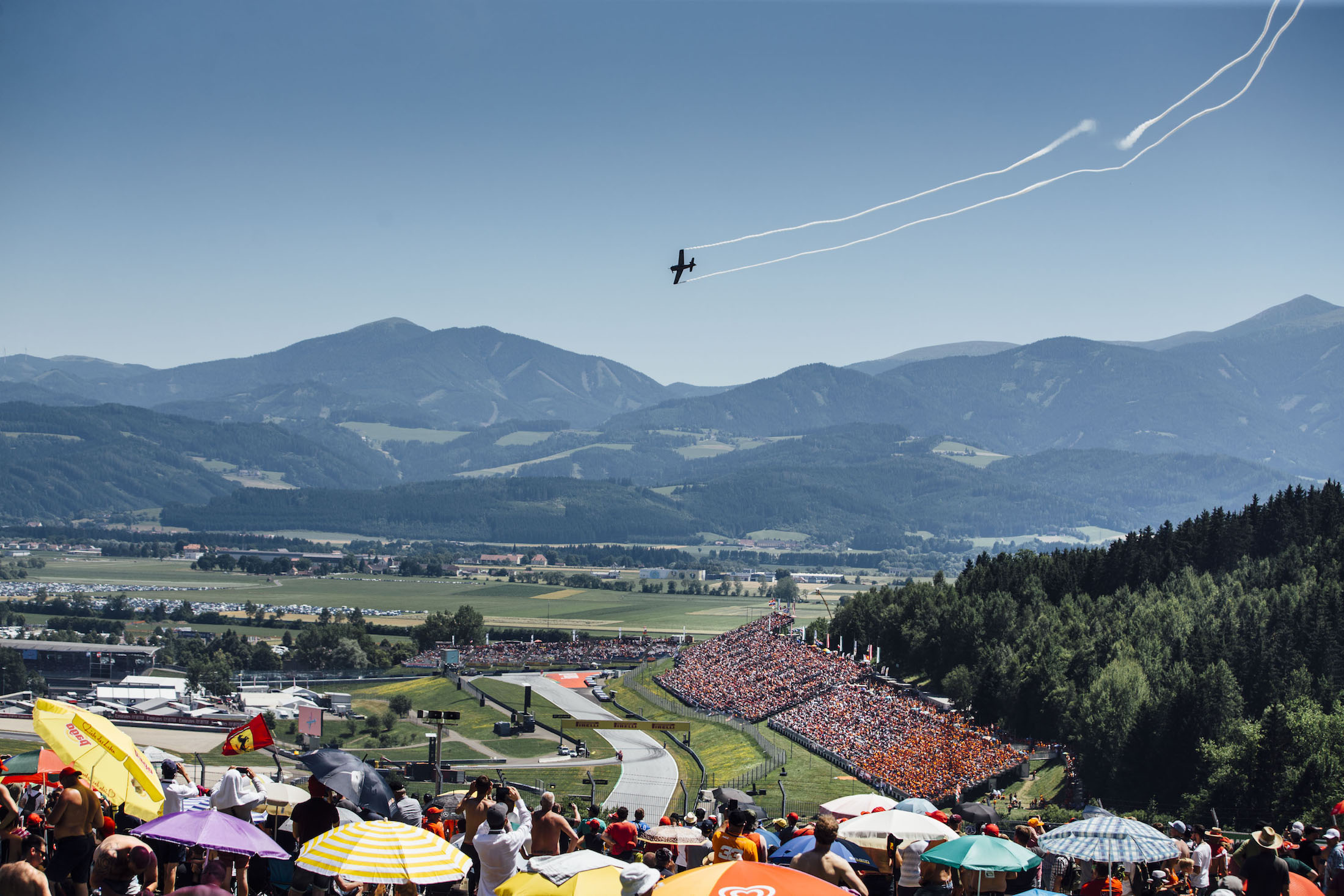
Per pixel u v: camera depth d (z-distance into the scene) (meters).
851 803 43.53
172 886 31.83
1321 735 109.19
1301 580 169.12
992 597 199.62
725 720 190.25
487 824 30.02
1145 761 124.62
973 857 32.22
